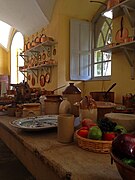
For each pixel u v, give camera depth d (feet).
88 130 2.29
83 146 2.18
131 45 6.52
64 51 10.78
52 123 3.12
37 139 2.59
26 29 13.99
